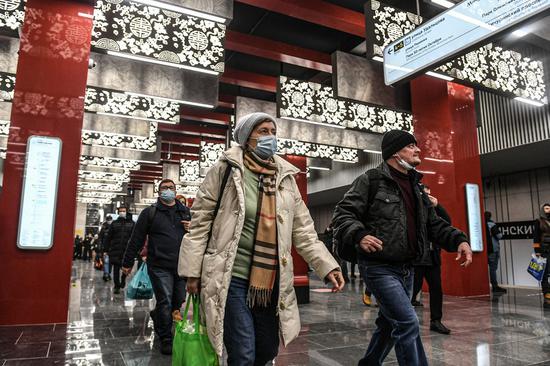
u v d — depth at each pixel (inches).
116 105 318.7
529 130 353.4
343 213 88.5
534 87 276.7
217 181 75.9
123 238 321.1
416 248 88.7
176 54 208.5
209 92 290.8
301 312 236.2
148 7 207.3
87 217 1603.1
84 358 131.2
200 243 73.3
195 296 72.9
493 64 255.3
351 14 291.3
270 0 265.4
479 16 157.6
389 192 89.6
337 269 76.4
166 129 561.9
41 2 204.8
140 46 202.8
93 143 430.9
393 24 220.8
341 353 140.0
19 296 185.6
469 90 335.0
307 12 278.2
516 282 462.0
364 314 228.4
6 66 242.2
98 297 290.7
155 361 128.3
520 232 462.9
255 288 69.4
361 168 580.7
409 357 80.1
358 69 290.2
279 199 76.0
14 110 194.9
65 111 202.4
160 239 147.7
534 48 340.2
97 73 264.4
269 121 81.0
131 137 441.4
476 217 315.0
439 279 178.1
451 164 315.0
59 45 205.5
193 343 68.3
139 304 257.8
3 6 198.2
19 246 186.4
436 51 174.7
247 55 382.6
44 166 195.2
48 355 134.6
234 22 331.0
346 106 334.3
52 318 190.1
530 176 459.2
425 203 94.0
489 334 170.1
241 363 66.1
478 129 396.2
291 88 313.4
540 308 245.8
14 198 189.2
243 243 72.3
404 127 362.3
